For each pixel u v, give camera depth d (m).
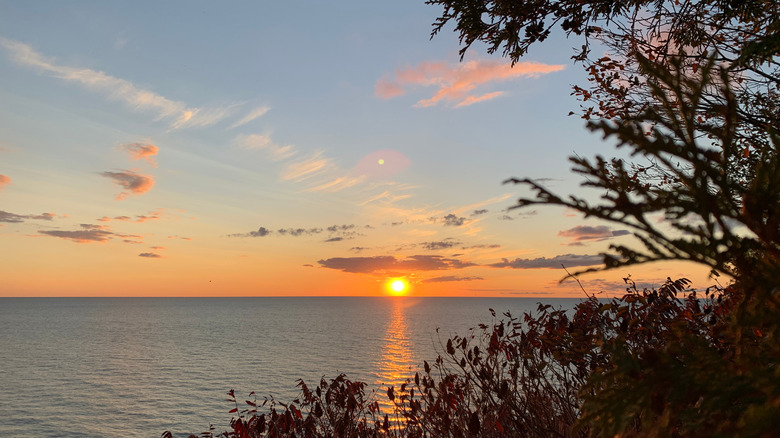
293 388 87.19
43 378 107.00
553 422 3.83
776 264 1.22
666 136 1.28
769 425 1.08
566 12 5.18
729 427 1.22
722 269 1.28
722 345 1.87
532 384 4.15
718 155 1.26
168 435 5.49
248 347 157.12
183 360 129.50
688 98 1.31
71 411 79.00
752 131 3.29
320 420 4.96
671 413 1.31
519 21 5.26
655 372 1.35
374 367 105.00
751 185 1.27
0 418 75.31
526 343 4.24
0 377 108.50
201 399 84.56
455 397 4.35
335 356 129.50
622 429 1.34
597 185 1.34
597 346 3.48
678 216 1.29
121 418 74.56
